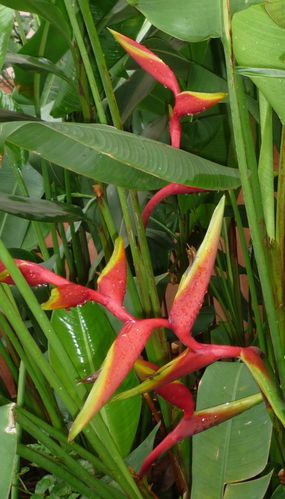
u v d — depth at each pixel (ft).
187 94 2.64
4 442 2.46
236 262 4.44
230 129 4.16
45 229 4.77
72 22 2.95
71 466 2.94
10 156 3.68
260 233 2.60
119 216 4.05
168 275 4.45
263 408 3.01
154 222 5.00
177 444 3.31
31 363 3.40
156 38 3.72
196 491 2.97
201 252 2.28
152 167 2.28
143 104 4.41
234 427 3.01
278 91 2.54
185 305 2.30
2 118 2.88
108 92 3.01
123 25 3.94
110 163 2.47
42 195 4.92
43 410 4.02
